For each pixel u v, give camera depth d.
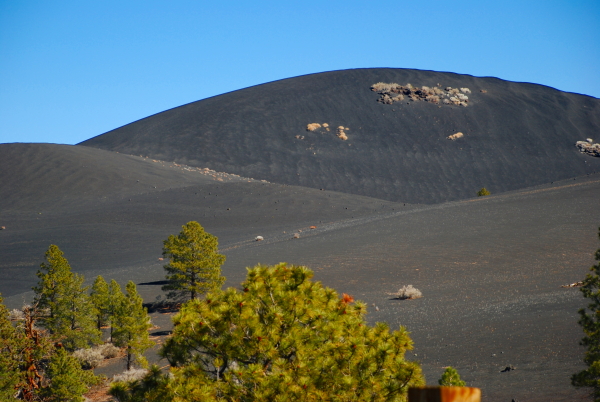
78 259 74.38
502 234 58.50
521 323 26.55
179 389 8.48
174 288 44.28
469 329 27.14
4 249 82.00
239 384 8.80
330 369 8.75
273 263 56.62
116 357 33.31
